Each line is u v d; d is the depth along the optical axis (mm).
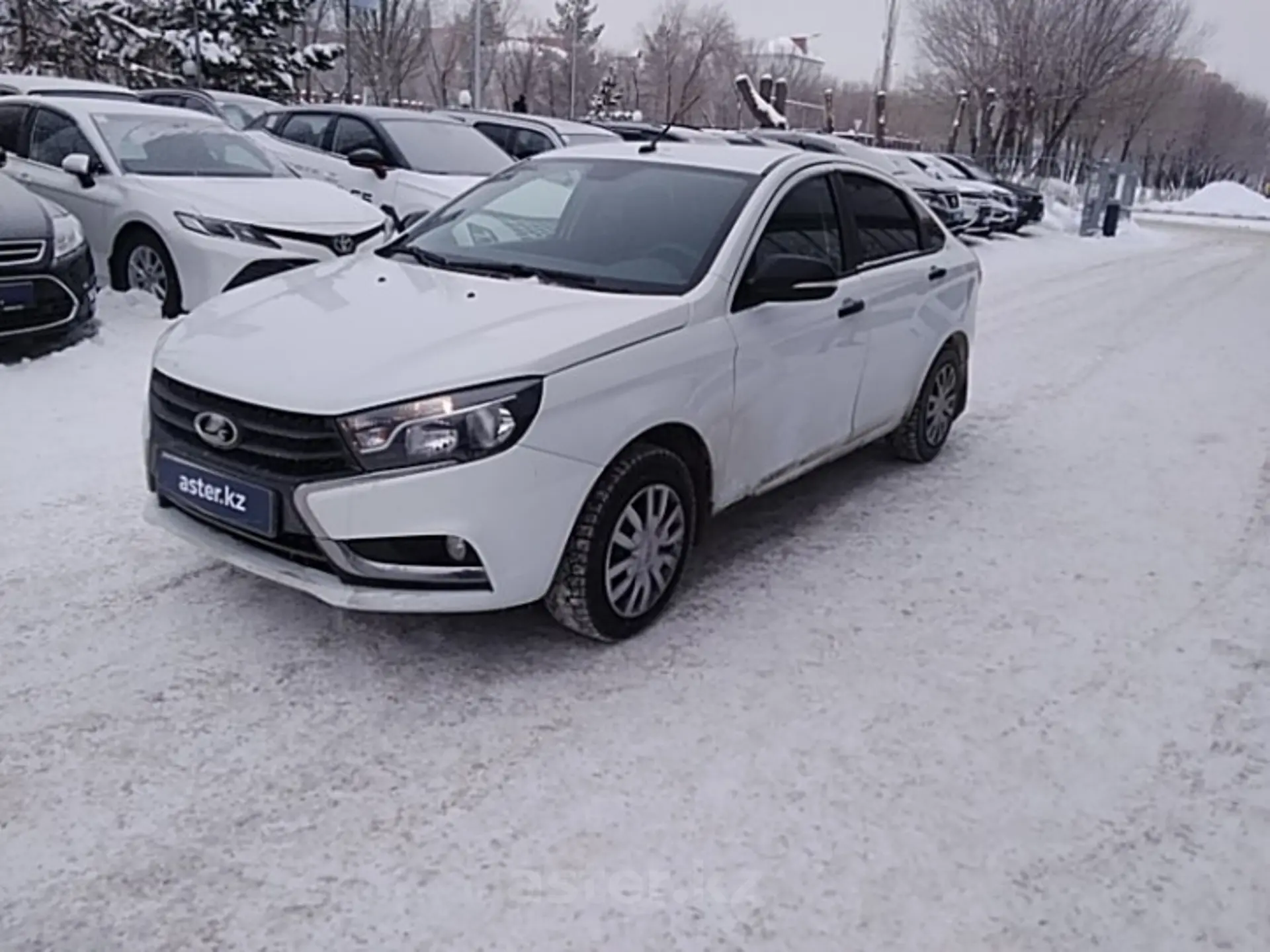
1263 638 3770
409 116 10086
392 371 2975
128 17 20781
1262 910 2457
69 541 3938
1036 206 21219
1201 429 6492
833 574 4109
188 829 2510
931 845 2598
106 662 3174
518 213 4273
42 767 2686
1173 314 11156
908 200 5191
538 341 3113
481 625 3527
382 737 2896
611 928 2279
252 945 2195
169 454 3232
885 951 2266
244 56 22594
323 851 2465
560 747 2893
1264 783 2939
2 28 18172
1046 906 2428
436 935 2240
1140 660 3574
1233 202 46812
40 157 7906
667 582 3604
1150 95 39812
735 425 3768
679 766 2840
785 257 3754
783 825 2633
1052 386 7469
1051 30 33125
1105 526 4777
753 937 2279
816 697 3219
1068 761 2982
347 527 2912
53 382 5723
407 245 4270
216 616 3479
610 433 3193
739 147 4668
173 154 7797
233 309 3584
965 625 3748
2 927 2199
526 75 38688
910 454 5465
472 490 2922
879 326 4637
